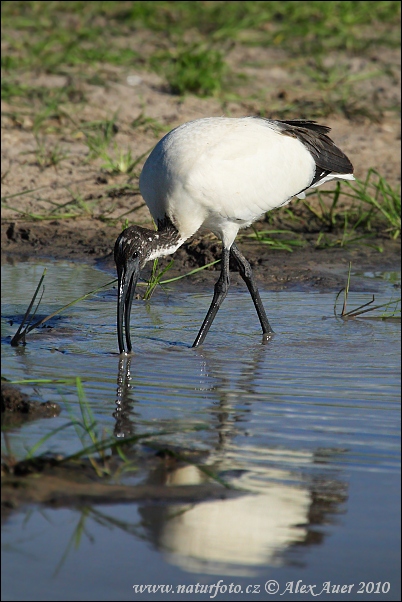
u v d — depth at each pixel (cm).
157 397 862
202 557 582
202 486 667
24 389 876
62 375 925
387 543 598
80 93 2030
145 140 1836
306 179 1108
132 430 774
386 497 655
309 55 2439
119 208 1576
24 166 1695
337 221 1566
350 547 598
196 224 1050
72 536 597
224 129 1055
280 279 1323
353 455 722
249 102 2058
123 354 1003
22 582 552
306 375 938
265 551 590
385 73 2270
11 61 2156
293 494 657
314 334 1091
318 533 611
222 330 1111
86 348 1030
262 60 2398
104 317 1165
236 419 802
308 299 1241
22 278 1299
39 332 1088
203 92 2092
